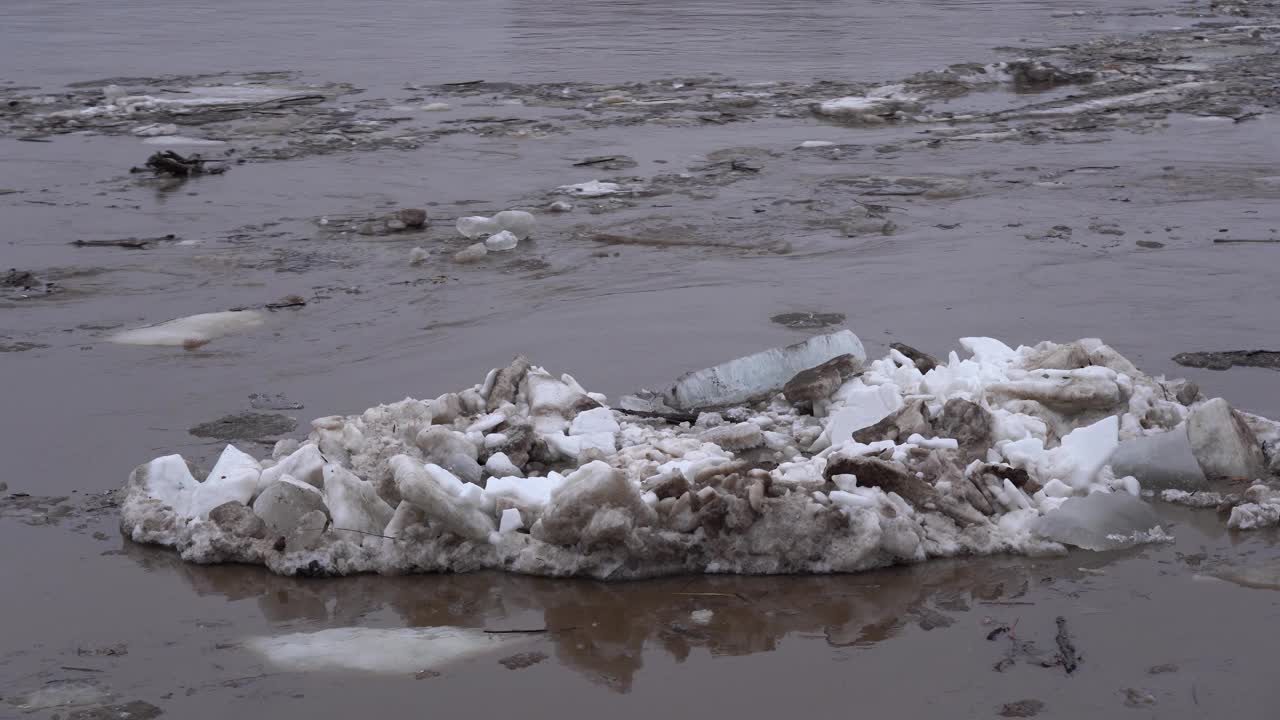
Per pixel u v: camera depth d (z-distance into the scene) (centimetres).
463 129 1956
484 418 713
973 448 668
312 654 504
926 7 4453
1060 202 1408
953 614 530
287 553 582
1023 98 2259
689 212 1374
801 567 575
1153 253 1175
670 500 584
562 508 572
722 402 784
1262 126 1902
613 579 570
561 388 746
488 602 552
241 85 2444
